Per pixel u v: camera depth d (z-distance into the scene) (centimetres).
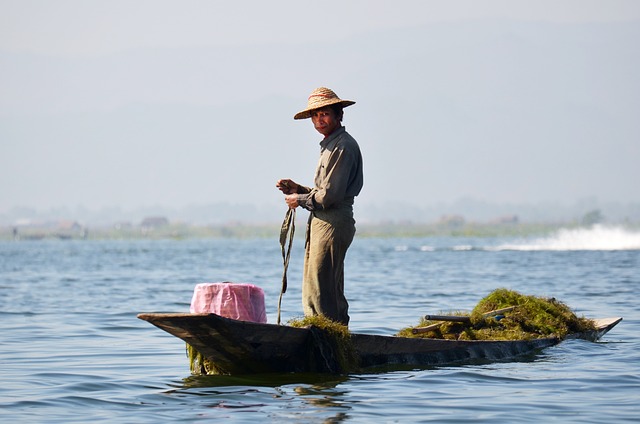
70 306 5600
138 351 3581
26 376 3019
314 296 2966
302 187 3042
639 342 3731
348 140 2958
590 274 8581
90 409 2511
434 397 2627
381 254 15100
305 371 2852
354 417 2391
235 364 2809
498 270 9588
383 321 4562
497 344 3325
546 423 2327
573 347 3547
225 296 2734
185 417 2403
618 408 2486
